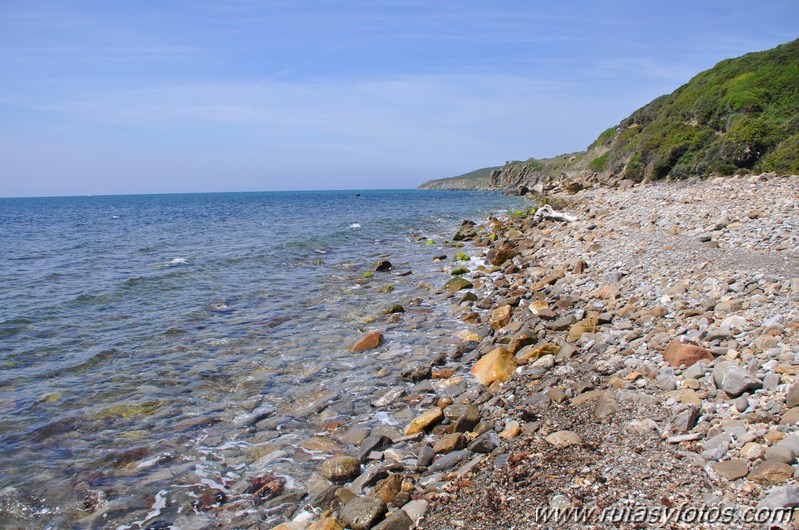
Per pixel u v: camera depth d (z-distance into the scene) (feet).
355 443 25.03
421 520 17.69
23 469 22.90
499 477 19.39
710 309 32.42
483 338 39.81
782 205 57.47
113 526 19.24
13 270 74.08
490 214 170.50
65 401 29.99
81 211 285.02
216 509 20.20
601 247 61.31
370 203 309.42
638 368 26.53
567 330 37.24
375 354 37.60
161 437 25.94
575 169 271.49
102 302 53.42
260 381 32.99
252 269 72.90
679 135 147.54
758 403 19.65
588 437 21.21
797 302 28.81
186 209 284.82
